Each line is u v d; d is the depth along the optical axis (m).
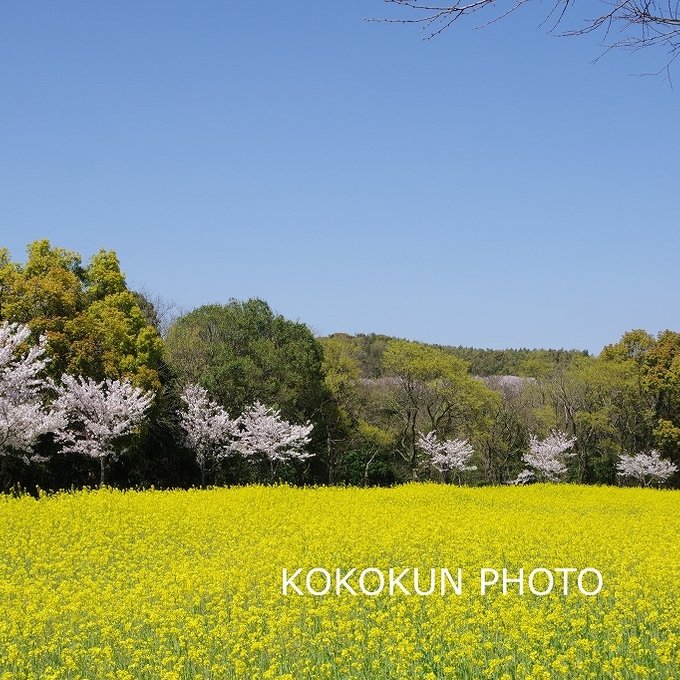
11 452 31.64
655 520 22.47
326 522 19.33
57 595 11.89
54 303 37.34
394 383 54.72
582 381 54.50
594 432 56.19
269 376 46.50
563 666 8.59
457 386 52.06
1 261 39.47
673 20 5.03
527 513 23.16
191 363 45.38
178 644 9.87
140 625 10.49
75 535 17.70
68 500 22.62
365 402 54.09
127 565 14.89
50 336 36.25
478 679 8.68
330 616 11.03
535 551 16.16
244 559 15.01
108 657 9.28
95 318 38.66
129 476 40.69
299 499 25.53
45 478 37.81
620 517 22.91
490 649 9.45
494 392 55.78
